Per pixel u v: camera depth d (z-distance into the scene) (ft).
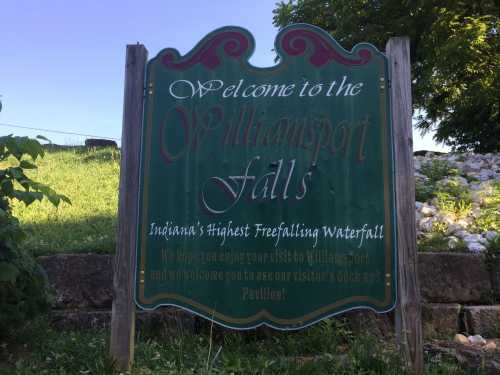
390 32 54.60
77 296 17.65
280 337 15.99
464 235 20.07
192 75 15.10
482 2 48.91
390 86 14.60
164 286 14.26
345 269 14.07
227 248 14.38
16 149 12.97
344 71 14.78
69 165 35.76
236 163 14.71
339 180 14.40
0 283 14.05
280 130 14.75
